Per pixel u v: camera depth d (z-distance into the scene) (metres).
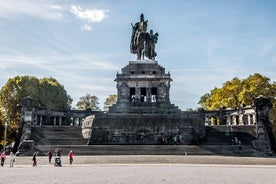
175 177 28.44
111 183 23.81
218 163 48.19
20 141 69.62
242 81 101.44
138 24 95.62
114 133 67.94
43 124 90.44
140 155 53.91
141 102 85.94
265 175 30.98
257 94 91.56
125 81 87.25
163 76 86.81
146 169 37.59
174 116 69.94
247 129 75.12
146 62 90.25
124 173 32.28
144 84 87.25
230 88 101.50
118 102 86.06
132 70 89.44
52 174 31.39
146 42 93.56
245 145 62.69
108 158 50.28
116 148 58.75
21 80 99.44
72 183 23.91
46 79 113.06
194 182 24.62
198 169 37.97
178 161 48.97
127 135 67.88
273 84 94.19
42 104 102.06
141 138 67.62
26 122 70.06
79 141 67.06
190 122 68.50
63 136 72.00
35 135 69.25
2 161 45.50
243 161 48.56
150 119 69.12
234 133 71.75
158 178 27.47
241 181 25.61
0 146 94.69
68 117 97.44
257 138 68.38
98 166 42.88
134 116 69.62
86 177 28.36
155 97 90.19
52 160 51.88
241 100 93.94
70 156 46.47
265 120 70.75
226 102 100.56
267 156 57.50
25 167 42.34
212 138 69.06
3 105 95.25
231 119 93.50
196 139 65.38
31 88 99.31
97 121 68.94
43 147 59.44
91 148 58.78
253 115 82.69
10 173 32.66
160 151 57.56
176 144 65.25
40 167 42.19
